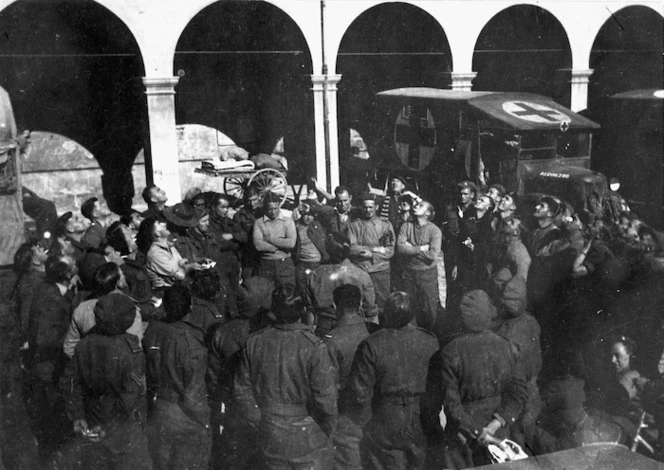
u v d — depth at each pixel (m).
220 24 15.13
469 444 4.46
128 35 11.95
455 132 11.92
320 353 4.39
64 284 5.60
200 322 5.06
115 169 15.16
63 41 13.66
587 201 10.41
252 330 4.79
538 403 4.90
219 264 8.00
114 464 4.48
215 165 13.41
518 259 6.66
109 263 5.06
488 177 11.53
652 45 15.90
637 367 5.41
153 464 4.62
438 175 12.25
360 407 4.60
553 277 6.09
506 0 14.28
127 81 14.88
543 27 15.05
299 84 14.41
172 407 4.58
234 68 15.66
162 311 5.98
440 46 14.27
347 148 16.41
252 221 8.88
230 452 4.71
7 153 6.46
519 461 4.12
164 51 11.93
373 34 15.45
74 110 14.57
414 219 7.72
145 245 6.96
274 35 14.12
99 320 4.47
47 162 14.48
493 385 4.45
